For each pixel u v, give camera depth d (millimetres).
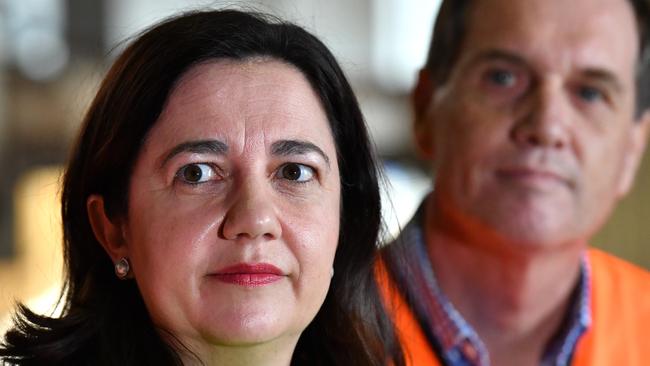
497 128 2725
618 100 2754
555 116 2676
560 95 2707
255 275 1798
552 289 2867
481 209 2748
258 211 1774
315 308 1872
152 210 1819
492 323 2883
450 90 2855
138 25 7562
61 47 7477
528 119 2695
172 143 1814
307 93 1932
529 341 2916
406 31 8734
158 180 1822
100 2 7656
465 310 2879
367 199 2188
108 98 1921
